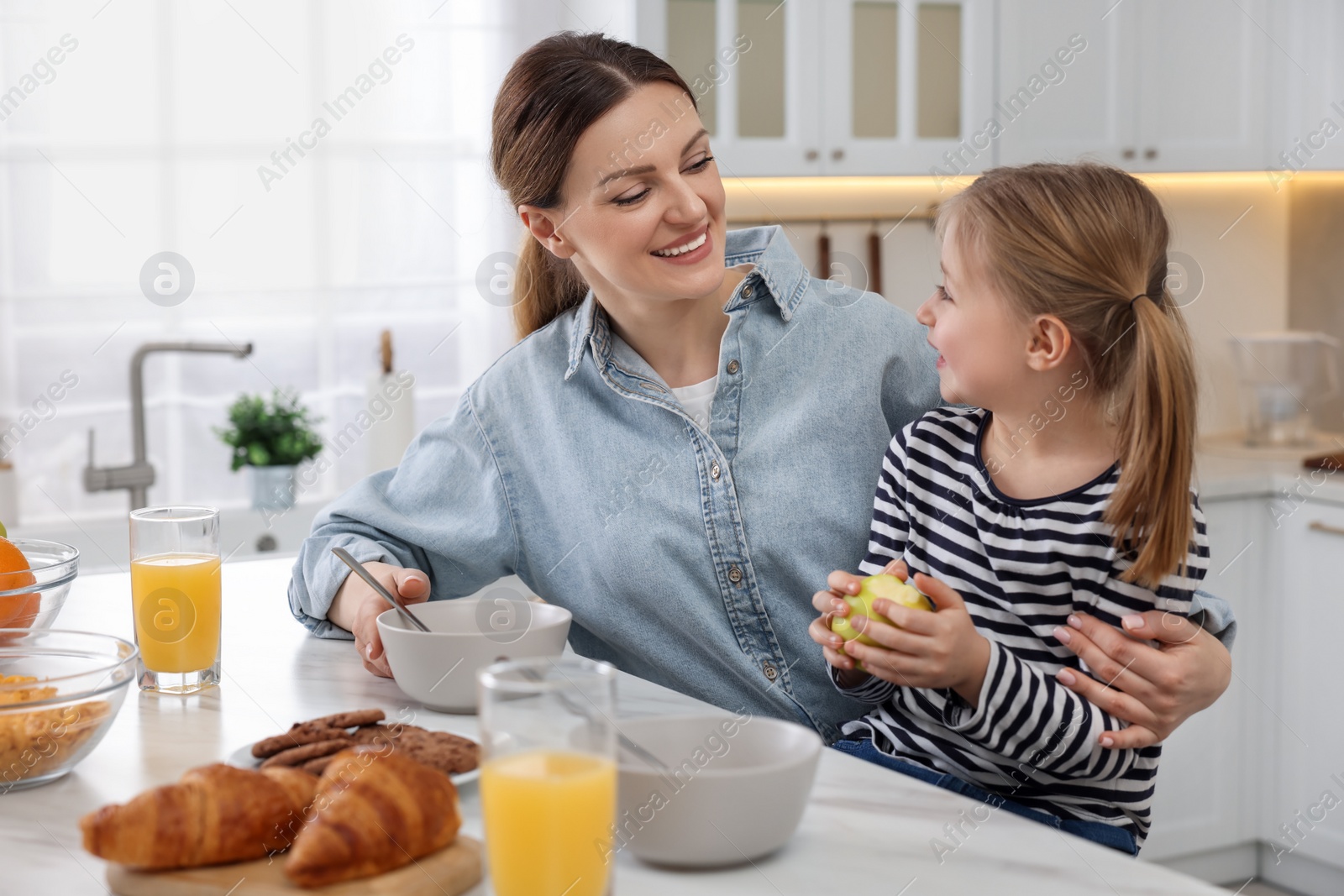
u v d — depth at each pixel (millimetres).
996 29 2514
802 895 617
